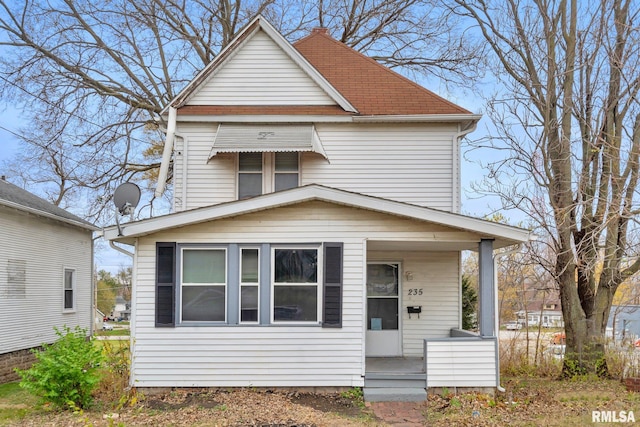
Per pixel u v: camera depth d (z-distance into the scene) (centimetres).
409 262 1422
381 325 1416
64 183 2528
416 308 1403
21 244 1705
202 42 2247
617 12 1478
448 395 1124
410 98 1533
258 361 1138
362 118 1434
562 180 1527
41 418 974
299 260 1162
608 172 1487
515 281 2223
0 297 1578
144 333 1140
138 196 1154
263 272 1155
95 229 2147
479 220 1124
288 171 1452
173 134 1429
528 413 1030
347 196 1134
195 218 1136
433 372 1137
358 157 1450
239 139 1394
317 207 1166
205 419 962
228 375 1134
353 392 1125
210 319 1148
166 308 1142
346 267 1154
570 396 1186
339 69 1688
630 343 1520
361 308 1146
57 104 2091
